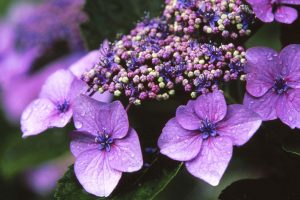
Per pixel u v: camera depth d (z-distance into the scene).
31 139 0.50
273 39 0.52
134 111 0.40
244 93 0.34
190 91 0.32
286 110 0.32
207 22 0.34
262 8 0.33
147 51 0.33
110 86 0.33
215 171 0.31
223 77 0.32
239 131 0.31
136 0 0.41
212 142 0.31
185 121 0.31
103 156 0.32
